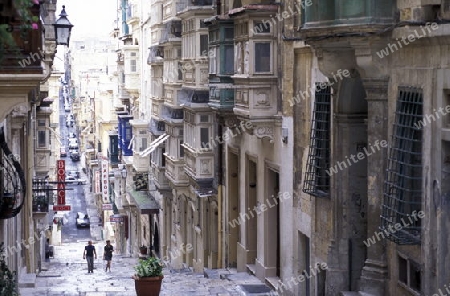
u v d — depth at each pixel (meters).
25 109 28.06
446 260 16.77
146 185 57.16
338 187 22.00
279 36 26.89
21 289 27.94
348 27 18.59
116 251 74.50
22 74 17.50
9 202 20.97
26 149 32.78
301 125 25.20
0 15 11.14
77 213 94.62
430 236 17.20
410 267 18.44
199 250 40.56
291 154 26.17
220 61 30.77
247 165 31.61
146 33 56.91
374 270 19.80
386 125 19.38
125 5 66.50
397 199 18.27
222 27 30.62
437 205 16.91
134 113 63.56
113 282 31.09
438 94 16.81
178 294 27.25
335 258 22.00
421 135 17.69
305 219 25.08
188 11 36.44
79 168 130.88
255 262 31.16
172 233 49.09
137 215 62.94
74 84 154.50
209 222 38.47
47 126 44.34
